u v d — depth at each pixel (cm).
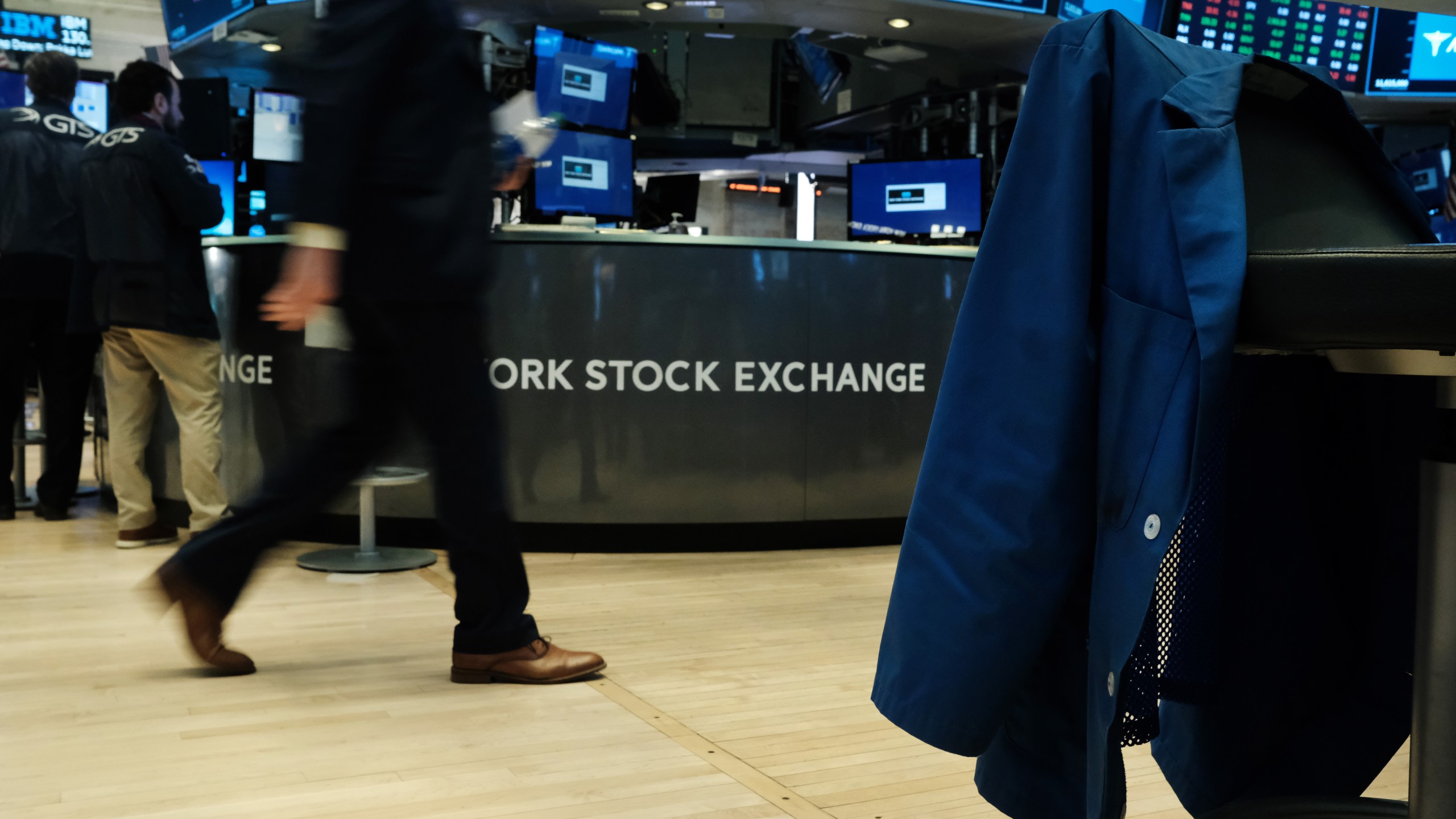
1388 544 116
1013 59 595
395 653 241
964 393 99
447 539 214
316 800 158
